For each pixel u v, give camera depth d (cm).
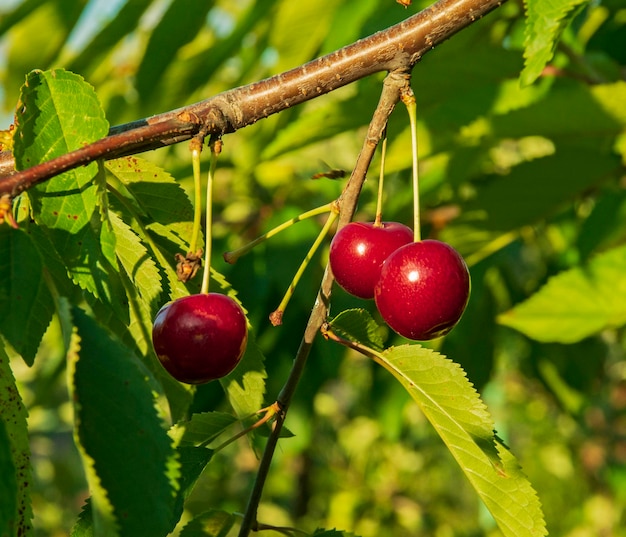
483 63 48
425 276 35
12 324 31
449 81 48
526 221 53
